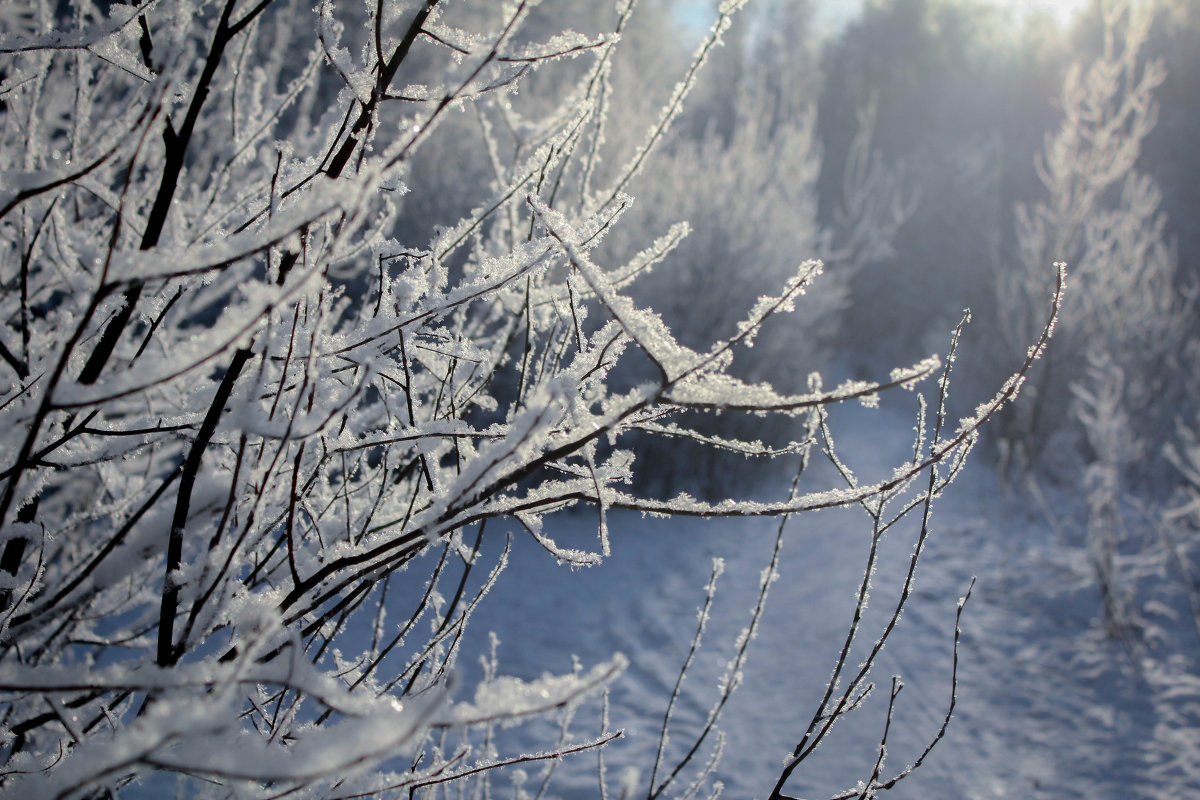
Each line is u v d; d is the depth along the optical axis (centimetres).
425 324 120
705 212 958
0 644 99
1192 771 433
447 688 56
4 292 160
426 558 625
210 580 92
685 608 633
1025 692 515
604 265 795
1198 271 1889
